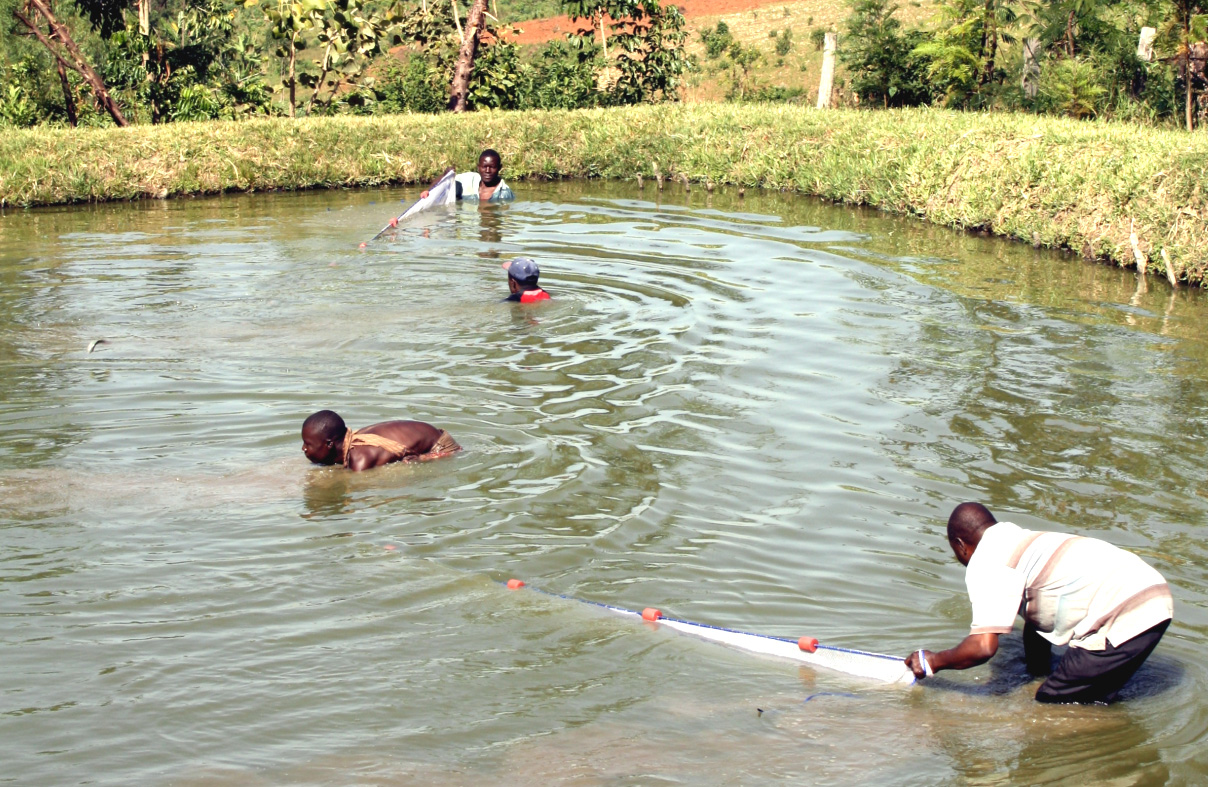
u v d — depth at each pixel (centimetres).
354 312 1175
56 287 1303
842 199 2009
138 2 2884
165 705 477
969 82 2569
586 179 2364
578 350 1038
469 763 438
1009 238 1645
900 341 1075
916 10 4947
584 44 3112
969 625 561
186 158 2134
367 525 672
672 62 3077
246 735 456
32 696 482
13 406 887
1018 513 689
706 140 2306
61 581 595
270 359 1011
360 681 499
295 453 795
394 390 922
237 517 682
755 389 930
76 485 733
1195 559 626
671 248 1544
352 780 426
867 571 619
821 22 5481
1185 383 946
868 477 749
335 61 2864
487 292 1268
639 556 635
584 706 482
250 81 2966
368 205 1967
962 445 806
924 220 1808
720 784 425
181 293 1267
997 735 464
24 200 1983
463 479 743
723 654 531
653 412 873
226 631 543
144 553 631
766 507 702
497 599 580
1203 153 1450
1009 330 1118
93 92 2914
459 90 2873
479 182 2045
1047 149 1703
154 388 930
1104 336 1097
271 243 1584
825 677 514
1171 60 2281
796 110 2427
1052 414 869
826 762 441
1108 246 1457
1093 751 449
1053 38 2506
